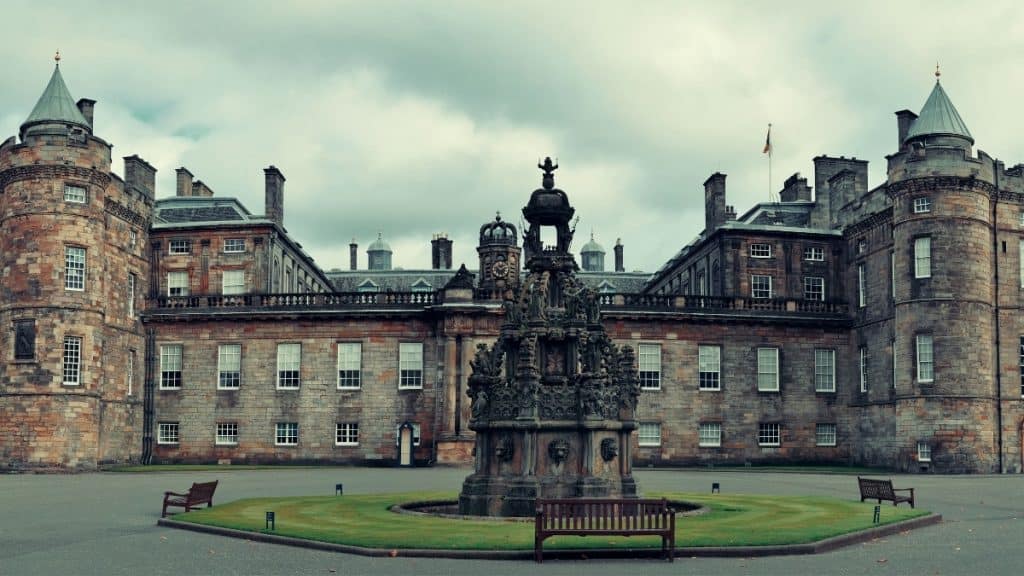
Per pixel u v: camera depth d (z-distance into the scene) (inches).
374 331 2691.9
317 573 767.7
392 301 2711.6
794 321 2802.7
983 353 2393.0
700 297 2773.1
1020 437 2440.9
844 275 2915.8
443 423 2603.3
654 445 2719.0
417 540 908.0
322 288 3737.7
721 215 3142.2
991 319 2432.3
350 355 2699.3
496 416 1192.2
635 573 765.3
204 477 2023.9
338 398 2679.6
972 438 2353.6
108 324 2546.8
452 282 2652.6
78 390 2341.3
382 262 4685.0
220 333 2728.8
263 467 2500.0
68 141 2370.8
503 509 1146.7
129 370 2659.9
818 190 3075.8
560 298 1237.1
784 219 3139.8
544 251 1248.8
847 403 2817.4
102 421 2506.2
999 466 2404.0
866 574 763.4
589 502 853.8
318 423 2679.6
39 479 1962.4
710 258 3097.9
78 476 2090.3
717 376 2775.6
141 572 776.9
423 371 2669.8
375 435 2657.5
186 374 2728.8
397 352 2682.1
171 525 1079.6
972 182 2397.9
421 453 2642.7
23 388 2316.7
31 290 2341.3
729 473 2310.5
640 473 2289.6
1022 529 1082.1
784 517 1112.8
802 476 2155.5
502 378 1219.2
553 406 1179.9
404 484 1779.0
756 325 2805.1
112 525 1100.5
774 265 2952.8
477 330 2618.1
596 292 1235.9
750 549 863.7
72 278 2375.7
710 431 2751.0
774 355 2810.0
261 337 2719.0
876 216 2691.9
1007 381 2442.2
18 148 2374.5
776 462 2768.2
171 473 2208.4
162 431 2723.9
